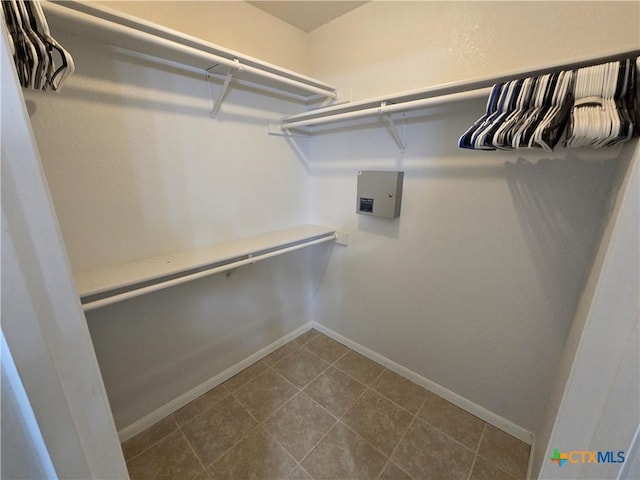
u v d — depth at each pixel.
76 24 0.89
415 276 1.65
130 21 0.94
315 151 2.00
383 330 1.90
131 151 1.22
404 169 1.56
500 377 1.43
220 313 1.72
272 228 1.90
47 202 0.39
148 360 1.44
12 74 0.35
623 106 0.75
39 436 0.41
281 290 2.08
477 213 1.34
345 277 2.04
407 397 1.68
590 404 0.49
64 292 0.42
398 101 1.34
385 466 1.29
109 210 1.19
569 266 1.14
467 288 1.45
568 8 1.00
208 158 1.49
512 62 1.15
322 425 1.49
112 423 0.53
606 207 0.94
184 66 1.32
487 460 1.31
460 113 1.30
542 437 1.11
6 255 0.35
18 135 0.36
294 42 1.79
